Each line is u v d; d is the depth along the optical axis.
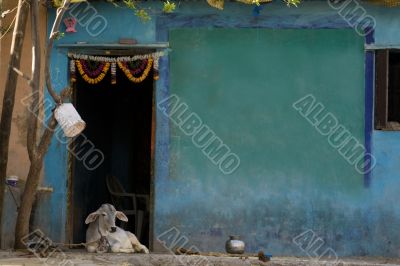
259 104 13.71
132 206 15.95
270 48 13.71
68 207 13.71
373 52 13.62
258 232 13.60
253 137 13.69
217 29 13.73
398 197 13.52
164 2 13.67
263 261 12.70
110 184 16.23
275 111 13.70
